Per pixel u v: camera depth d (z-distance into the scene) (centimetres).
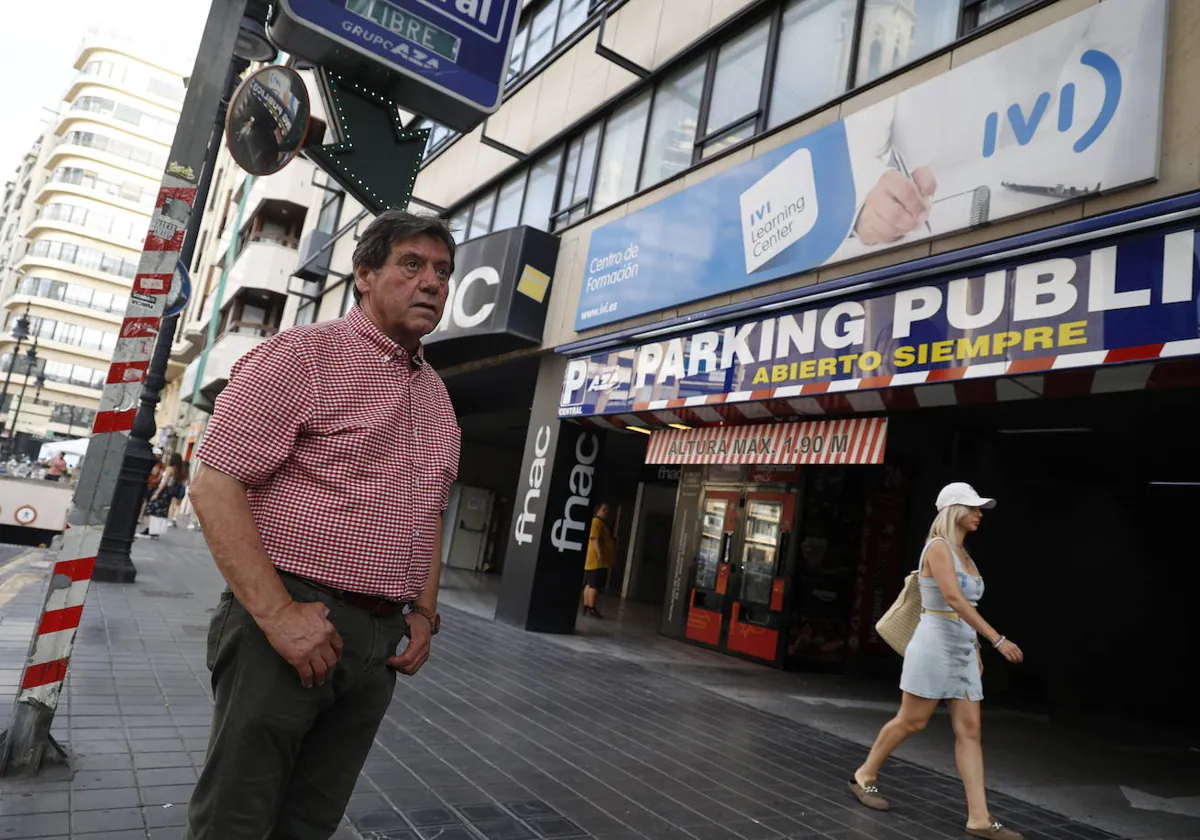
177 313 733
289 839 191
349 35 541
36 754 334
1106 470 1104
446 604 1162
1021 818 435
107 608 731
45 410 7944
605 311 949
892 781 486
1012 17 564
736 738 557
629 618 1344
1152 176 462
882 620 455
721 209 805
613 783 420
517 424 1741
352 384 181
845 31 729
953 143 581
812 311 679
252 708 167
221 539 159
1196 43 462
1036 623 1056
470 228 1407
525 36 1352
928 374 571
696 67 931
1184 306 438
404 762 412
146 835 290
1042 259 512
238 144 518
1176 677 1120
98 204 8331
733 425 837
